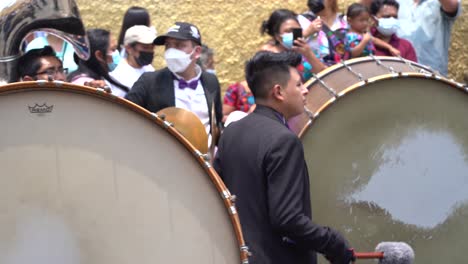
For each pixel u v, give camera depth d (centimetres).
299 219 404
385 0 780
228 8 843
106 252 370
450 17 842
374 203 536
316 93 554
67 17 498
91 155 369
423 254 542
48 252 364
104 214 370
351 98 533
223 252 385
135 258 373
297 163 414
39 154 363
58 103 365
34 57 503
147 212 375
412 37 847
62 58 643
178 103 562
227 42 844
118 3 803
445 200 546
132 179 373
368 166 536
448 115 548
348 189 533
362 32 754
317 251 419
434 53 848
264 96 442
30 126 362
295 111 444
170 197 378
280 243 423
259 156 420
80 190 367
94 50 639
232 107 696
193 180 381
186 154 381
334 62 727
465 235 550
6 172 360
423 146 543
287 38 674
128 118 373
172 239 378
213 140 560
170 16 822
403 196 540
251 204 422
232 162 432
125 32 655
